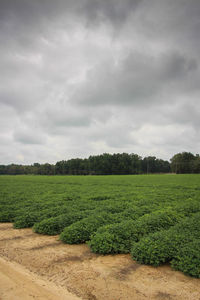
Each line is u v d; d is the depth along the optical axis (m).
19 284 7.09
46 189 35.09
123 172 151.62
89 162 162.62
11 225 15.27
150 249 8.65
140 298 6.29
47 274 7.80
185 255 8.10
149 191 30.42
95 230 11.97
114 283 7.15
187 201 21.33
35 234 13.02
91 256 9.53
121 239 10.22
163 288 6.83
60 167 170.25
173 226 12.45
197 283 7.11
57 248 10.57
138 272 7.94
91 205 19.09
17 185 44.59
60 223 13.47
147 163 180.50
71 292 6.63
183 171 154.75
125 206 18.28
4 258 9.29
